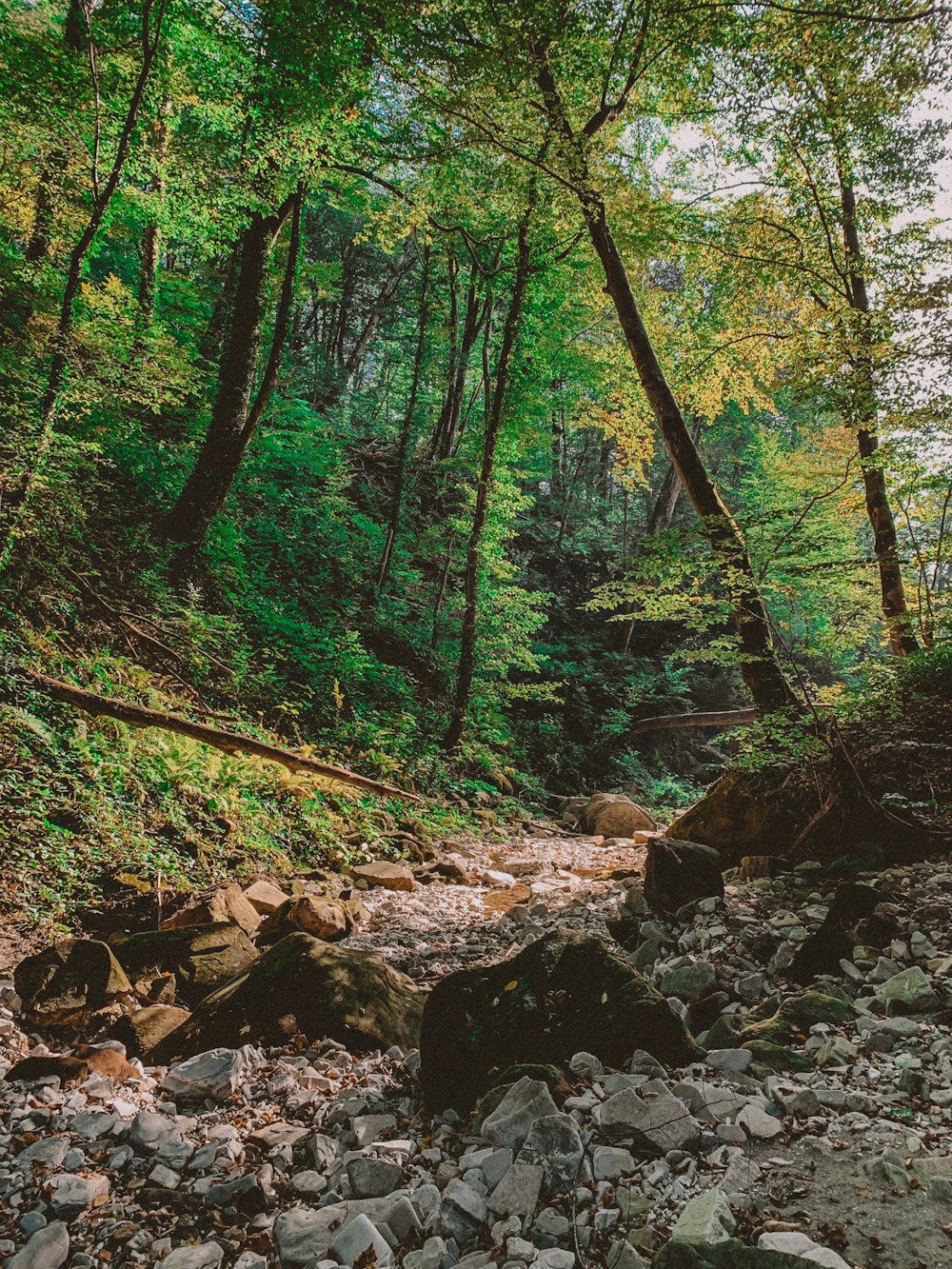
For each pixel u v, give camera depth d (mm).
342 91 9688
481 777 14562
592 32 8266
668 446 9562
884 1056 3262
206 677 10523
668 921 6016
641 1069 3254
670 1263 2037
